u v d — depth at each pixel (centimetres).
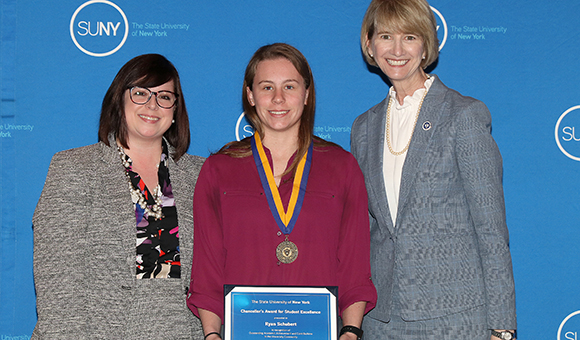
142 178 187
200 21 247
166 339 174
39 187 240
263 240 172
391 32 187
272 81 175
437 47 192
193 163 204
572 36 251
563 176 249
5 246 238
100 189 179
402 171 182
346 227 181
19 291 238
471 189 172
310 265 171
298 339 159
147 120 184
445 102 183
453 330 172
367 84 252
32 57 240
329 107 252
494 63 251
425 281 175
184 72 247
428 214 177
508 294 168
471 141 172
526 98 251
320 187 179
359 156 205
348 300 173
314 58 251
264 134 187
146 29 245
